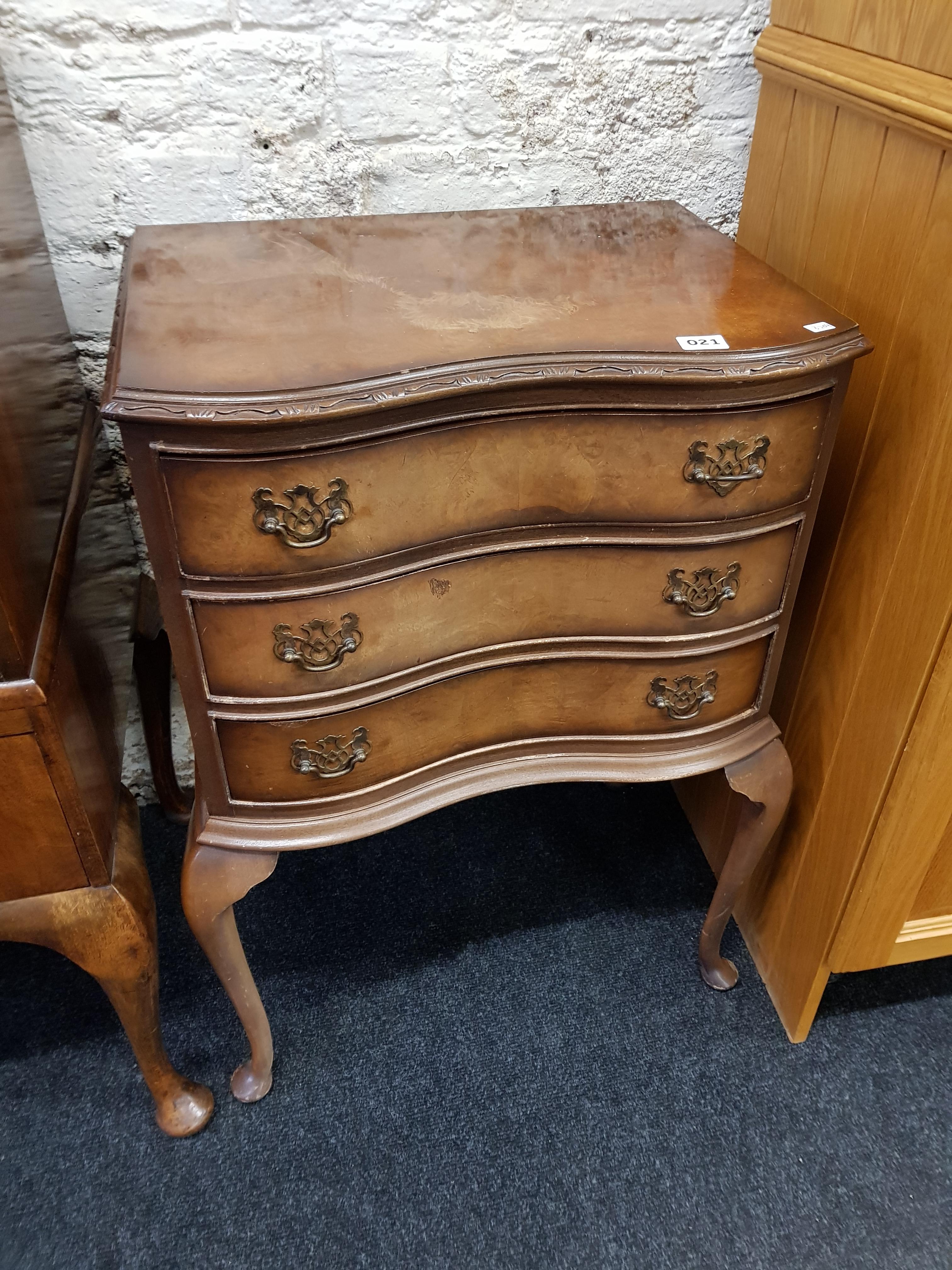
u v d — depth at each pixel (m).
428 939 1.38
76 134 1.08
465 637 0.92
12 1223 1.06
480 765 1.04
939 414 0.86
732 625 0.97
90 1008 1.29
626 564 0.91
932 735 0.95
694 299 0.91
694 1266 1.03
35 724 0.78
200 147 1.12
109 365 0.79
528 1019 1.27
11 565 0.77
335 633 0.84
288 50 1.08
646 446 0.83
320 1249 1.04
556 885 1.46
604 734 1.04
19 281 0.93
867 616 1.01
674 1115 1.17
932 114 0.80
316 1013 1.28
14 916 0.89
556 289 0.92
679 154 1.27
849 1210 1.08
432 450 0.79
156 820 1.56
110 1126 1.15
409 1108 1.17
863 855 1.07
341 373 0.74
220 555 0.78
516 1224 1.06
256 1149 1.13
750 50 1.21
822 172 1.04
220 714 0.87
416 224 1.09
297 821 0.96
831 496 1.07
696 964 1.35
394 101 1.15
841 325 0.85
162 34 1.04
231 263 0.96
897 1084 1.21
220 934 1.01
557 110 1.20
